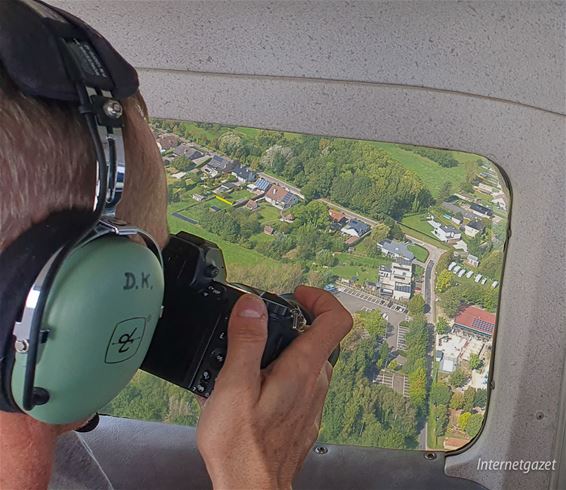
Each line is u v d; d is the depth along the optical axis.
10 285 0.25
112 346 0.27
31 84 0.25
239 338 0.35
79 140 0.26
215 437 0.34
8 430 0.32
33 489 0.33
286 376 0.35
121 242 0.27
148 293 0.28
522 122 0.53
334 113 0.54
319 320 0.39
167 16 0.53
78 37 0.27
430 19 0.50
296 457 0.37
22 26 0.25
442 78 0.52
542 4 0.48
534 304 0.59
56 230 0.25
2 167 0.25
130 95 0.28
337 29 0.52
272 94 0.54
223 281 0.39
